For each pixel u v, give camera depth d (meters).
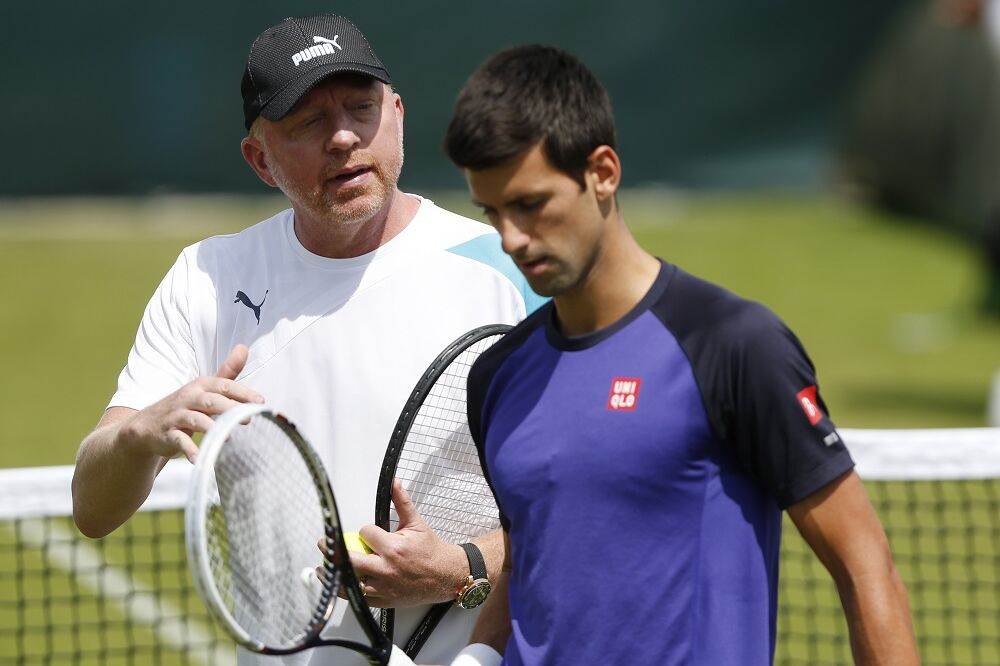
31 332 46.25
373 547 10.79
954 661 20.11
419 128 68.25
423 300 11.95
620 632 8.98
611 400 9.02
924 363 40.94
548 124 8.64
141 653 20.88
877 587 8.66
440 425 11.77
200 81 68.88
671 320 9.05
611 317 9.23
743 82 70.88
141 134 68.94
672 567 8.91
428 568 10.93
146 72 68.69
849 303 49.16
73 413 36.31
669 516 8.92
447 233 12.26
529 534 9.32
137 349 12.31
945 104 60.00
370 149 11.38
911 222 63.38
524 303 12.19
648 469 8.88
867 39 70.19
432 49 68.44
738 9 70.38
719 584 8.90
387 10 68.25
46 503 15.85
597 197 8.95
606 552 8.99
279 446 10.20
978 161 57.19
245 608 10.14
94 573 23.78
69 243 60.09
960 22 58.53
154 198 68.62
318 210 11.46
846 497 8.77
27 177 68.75
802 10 70.50
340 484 11.72
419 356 11.80
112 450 11.09
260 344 12.02
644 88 70.88
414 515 11.11
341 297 11.95
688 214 65.31
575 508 9.06
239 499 10.16
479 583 11.23
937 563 23.39
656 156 71.25
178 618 22.11
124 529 25.59
